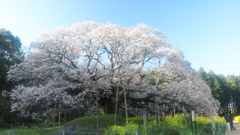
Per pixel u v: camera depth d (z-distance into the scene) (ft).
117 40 49.49
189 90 46.60
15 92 46.65
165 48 49.80
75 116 73.10
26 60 53.98
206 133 30.68
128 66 51.16
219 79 132.46
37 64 54.24
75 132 34.91
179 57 49.06
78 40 52.95
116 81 51.75
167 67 48.75
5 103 70.64
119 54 53.31
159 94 51.21
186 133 31.30
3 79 67.00
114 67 55.31
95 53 53.42
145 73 52.26
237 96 135.33
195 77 51.06
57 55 52.95
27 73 52.06
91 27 57.77
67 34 53.11
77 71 50.85
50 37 52.49
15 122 72.08
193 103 47.93
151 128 32.45
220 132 39.40
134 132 27.14
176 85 47.78
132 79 54.85
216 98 119.34
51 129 44.47
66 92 48.49
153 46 49.19
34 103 43.21
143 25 56.49
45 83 52.54
